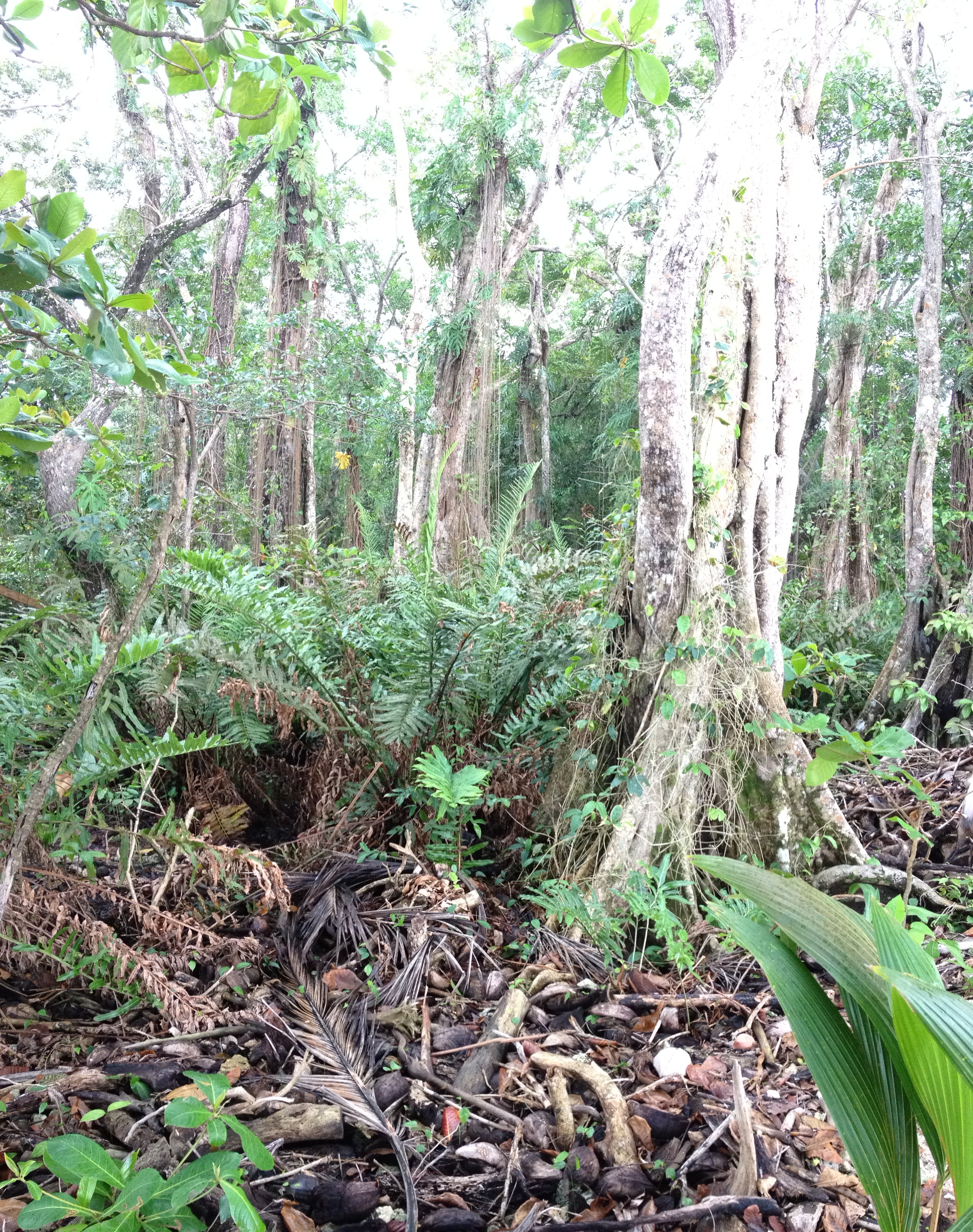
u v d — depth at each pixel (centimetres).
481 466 1235
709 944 300
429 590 391
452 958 277
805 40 377
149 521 504
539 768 376
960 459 902
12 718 258
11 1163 156
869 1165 140
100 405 552
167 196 1341
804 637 749
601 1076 216
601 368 1830
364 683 391
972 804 374
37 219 146
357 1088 213
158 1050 229
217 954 273
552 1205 182
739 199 351
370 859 331
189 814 284
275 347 1030
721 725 341
